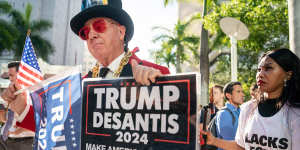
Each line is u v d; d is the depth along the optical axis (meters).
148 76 1.24
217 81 16.09
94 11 1.58
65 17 48.44
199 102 1.13
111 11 1.58
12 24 26.20
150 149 1.22
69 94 1.51
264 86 1.39
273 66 1.36
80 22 1.68
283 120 1.33
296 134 1.29
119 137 1.32
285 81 1.36
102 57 1.68
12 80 2.50
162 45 20.80
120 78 1.36
